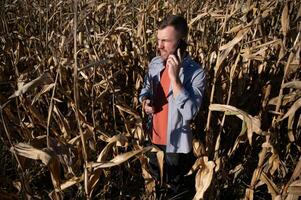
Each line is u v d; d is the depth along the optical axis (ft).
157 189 11.64
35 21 16.72
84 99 12.48
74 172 9.47
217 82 11.58
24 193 8.37
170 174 11.16
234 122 12.59
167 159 10.71
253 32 13.32
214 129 12.55
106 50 14.43
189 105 9.32
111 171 12.41
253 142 12.37
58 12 15.70
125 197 11.71
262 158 9.58
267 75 13.32
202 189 9.10
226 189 12.26
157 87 10.22
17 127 10.41
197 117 12.58
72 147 8.91
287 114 9.29
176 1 15.29
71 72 12.86
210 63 11.44
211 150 11.02
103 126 13.15
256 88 12.78
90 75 11.87
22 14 17.34
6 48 14.12
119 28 14.02
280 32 12.90
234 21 13.96
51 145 7.83
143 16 14.06
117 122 13.53
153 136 10.66
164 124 10.30
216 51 11.32
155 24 15.15
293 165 11.80
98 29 15.93
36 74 12.51
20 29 15.74
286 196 8.71
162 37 9.31
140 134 10.48
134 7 15.90
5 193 8.48
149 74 10.52
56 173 7.63
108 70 13.33
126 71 14.56
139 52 14.21
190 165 11.66
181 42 9.54
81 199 10.00
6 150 11.24
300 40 9.40
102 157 8.50
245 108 13.48
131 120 11.95
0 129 9.54
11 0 19.63
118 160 8.15
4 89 13.62
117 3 17.28
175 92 9.28
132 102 14.11
